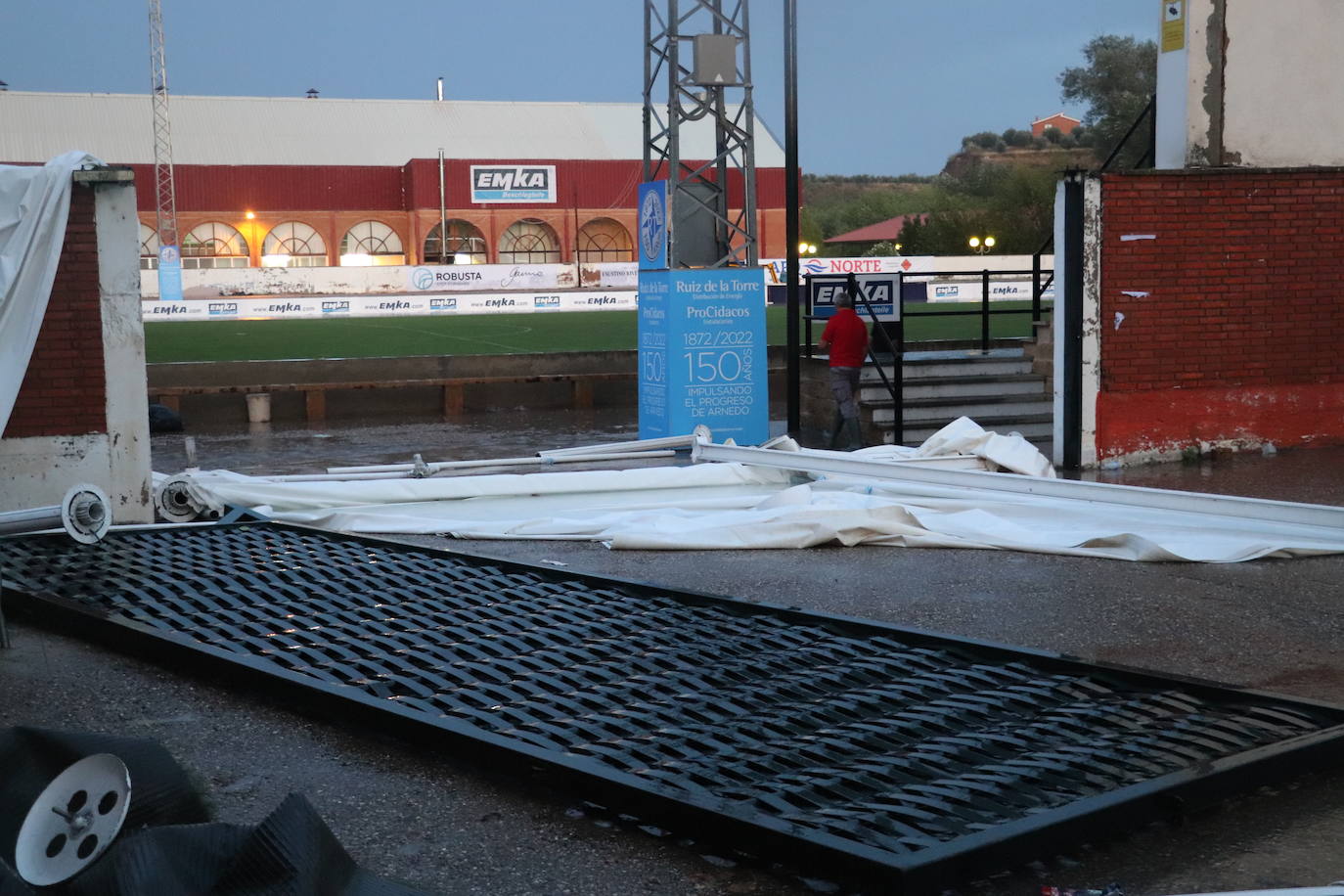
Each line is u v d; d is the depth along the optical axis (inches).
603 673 219.5
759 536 354.6
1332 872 146.6
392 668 224.5
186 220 2888.8
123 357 403.2
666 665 227.0
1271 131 530.6
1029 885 143.9
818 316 695.1
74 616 260.2
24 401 396.5
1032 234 3078.2
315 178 2952.8
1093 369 510.9
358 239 3004.4
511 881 148.2
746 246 609.6
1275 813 164.4
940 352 709.9
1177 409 522.9
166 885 126.7
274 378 882.8
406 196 3004.4
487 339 1334.9
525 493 437.7
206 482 412.8
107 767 136.3
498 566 311.9
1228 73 522.0
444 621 258.2
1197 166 521.3
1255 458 522.9
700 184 611.5
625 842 158.6
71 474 401.7
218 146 3061.0
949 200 3277.6
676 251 597.9
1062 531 362.9
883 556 342.3
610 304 2064.5
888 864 134.3
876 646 238.1
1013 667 220.8
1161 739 183.3
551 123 3312.0
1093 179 504.4
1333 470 479.5
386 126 3223.4
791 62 652.7
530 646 240.1
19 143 2918.3
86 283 398.9
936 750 179.6
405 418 849.5
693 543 351.6
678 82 594.2
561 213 3029.0
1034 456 449.4
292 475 500.7
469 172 2962.6
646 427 616.4
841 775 168.9
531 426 775.1
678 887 145.9
